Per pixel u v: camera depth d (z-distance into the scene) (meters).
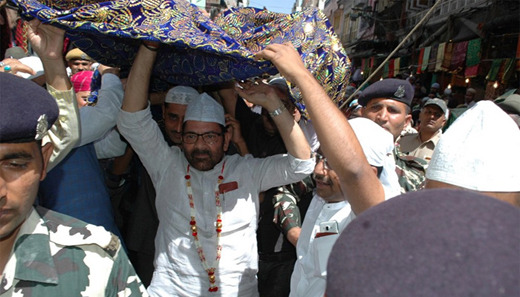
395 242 0.50
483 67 8.02
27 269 1.04
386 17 17.34
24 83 1.03
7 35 4.49
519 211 0.53
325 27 2.02
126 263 1.22
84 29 1.49
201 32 1.71
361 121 1.71
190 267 1.93
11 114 0.93
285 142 1.89
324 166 1.66
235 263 1.94
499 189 1.01
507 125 1.05
